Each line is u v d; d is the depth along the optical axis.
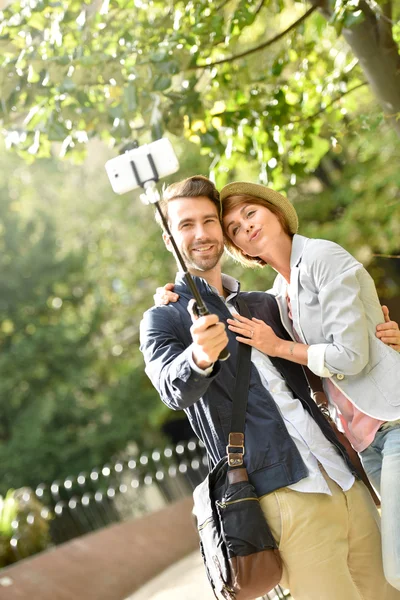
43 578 9.73
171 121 7.05
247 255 5.07
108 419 23.84
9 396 23.58
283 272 4.82
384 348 4.48
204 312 3.76
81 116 6.99
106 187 23.95
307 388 4.55
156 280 23.50
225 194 4.79
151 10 7.55
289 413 4.32
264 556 4.01
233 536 4.02
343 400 4.66
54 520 12.33
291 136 8.00
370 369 4.46
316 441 4.29
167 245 4.66
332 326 4.37
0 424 23.58
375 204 16.56
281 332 4.81
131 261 23.89
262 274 18.47
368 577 4.42
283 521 4.14
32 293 24.92
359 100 10.59
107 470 13.21
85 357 24.55
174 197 4.55
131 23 7.23
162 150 3.81
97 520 12.66
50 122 7.02
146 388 24.69
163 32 7.21
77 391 24.48
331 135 7.94
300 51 8.45
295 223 4.86
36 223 25.20
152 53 6.68
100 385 25.53
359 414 4.59
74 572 10.12
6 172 24.61
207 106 7.75
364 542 4.38
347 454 4.43
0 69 6.93
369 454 4.61
